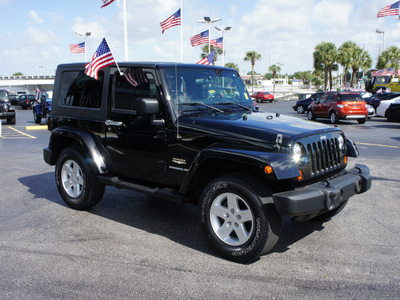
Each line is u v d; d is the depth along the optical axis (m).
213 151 3.61
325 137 3.88
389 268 3.51
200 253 3.87
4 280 3.33
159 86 4.18
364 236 4.31
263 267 3.54
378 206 5.41
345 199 3.76
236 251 3.58
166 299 3.00
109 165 4.87
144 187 4.39
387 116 19.55
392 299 2.98
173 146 4.09
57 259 3.74
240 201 3.65
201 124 3.93
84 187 5.02
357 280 3.29
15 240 4.23
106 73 4.75
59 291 3.14
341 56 57.09
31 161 9.22
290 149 3.46
